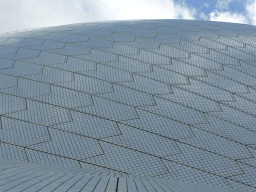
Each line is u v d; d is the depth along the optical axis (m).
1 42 18.08
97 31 18.62
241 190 9.49
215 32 19.00
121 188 5.50
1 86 12.86
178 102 12.70
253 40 18.20
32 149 10.08
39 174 6.16
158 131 11.27
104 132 10.97
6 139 10.34
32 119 11.21
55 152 10.06
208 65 15.23
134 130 11.20
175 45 16.69
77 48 16.06
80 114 11.59
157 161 10.18
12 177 5.35
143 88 13.22
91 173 8.05
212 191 7.70
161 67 14.68
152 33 18.20
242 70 15.20
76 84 13.07
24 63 14.62
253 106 13.05
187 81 13.97
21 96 12.28
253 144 11.28
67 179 5.88
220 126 11.85
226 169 10.23
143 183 6.88
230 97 13.37
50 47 16.30
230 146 11.07
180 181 9.38
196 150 10.75
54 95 12.40
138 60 15.05
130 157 10.20
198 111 12.39
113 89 12.96
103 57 15.14
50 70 14.00
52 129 10.88
